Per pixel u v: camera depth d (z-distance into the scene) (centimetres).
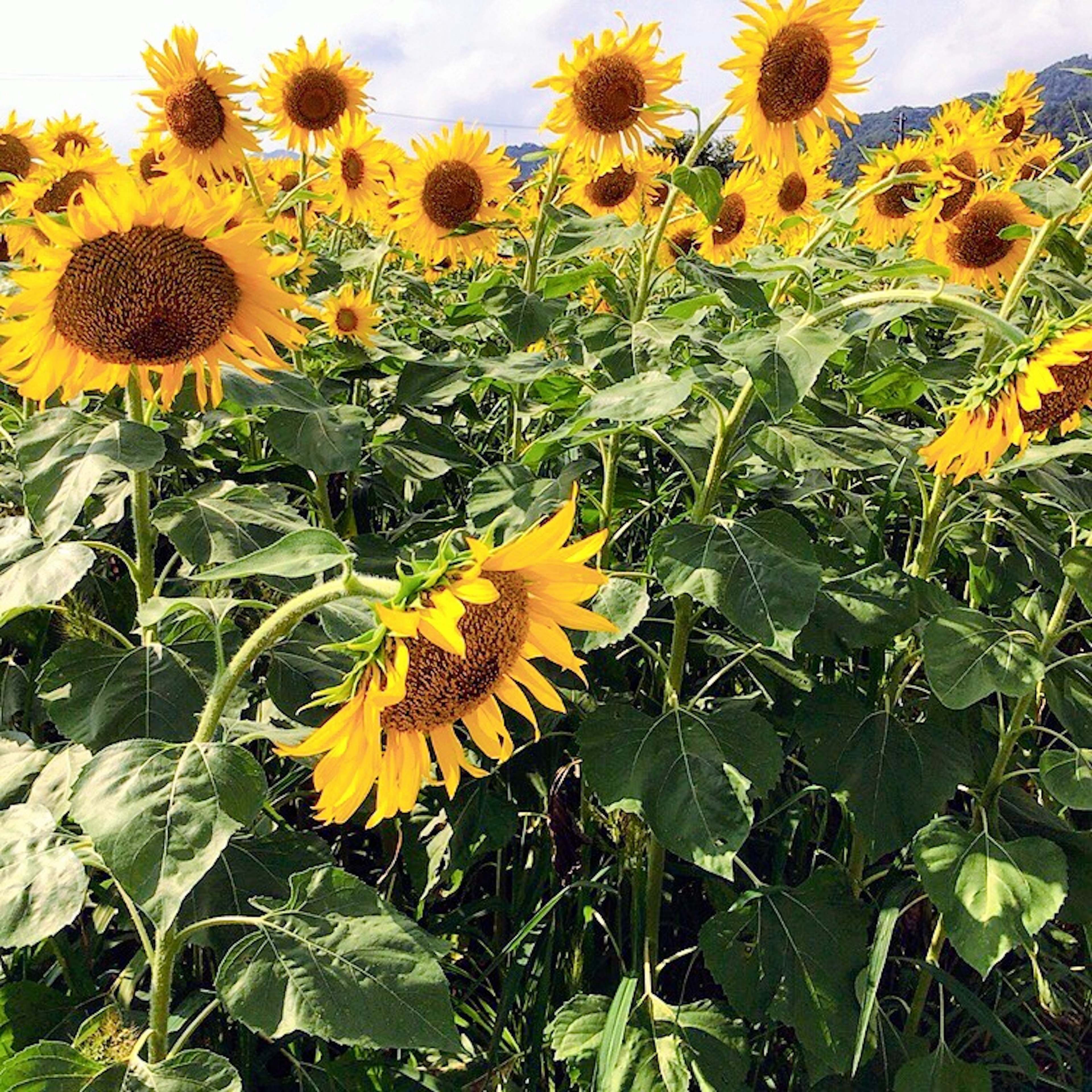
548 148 177
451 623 64
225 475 163
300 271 191
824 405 138
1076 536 122
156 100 186
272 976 76
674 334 127
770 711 133
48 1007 99
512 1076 117
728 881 120
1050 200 121
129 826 68
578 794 131
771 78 148
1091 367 106
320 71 216
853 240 249
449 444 162
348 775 72
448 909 137
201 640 104
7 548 97
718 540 102
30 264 115
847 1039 105
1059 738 110
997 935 100
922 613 118
